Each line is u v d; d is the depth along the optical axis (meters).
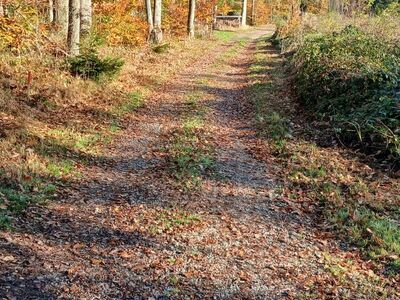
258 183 8.65
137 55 20.77
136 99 14.25
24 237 5.99
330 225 7.01
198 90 16.89
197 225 6.82
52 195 7.37
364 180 8.69
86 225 6.60
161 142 10.76
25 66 12.80
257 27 59.00
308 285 5.47
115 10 21.61
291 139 11.09
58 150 9.15
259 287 5.38
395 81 11.20
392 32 16.77
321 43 17.31
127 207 7.30
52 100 11.66
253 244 6.41
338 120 11.27
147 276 5.44
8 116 9.96
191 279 5.45
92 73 13.86
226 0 56.62
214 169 9.20
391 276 5.70
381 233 6.65
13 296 4.77
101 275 5.38
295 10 32.53
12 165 7.88
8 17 13.06
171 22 33.97
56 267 5.43
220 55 27.44
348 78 12.44
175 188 8.16
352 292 5.36
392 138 9.55
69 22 14.20
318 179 8.74
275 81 18.50
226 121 13.05
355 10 27.53
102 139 10.45
